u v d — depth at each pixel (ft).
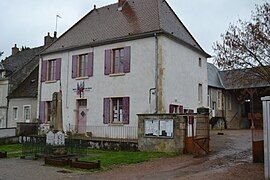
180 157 47.29
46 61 83.71
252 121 42.50
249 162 40.73
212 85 111.24
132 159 45.73
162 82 63.16
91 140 61.62
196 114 51.62
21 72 106.01
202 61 82.02
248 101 123.13
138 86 65.87
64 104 78.02
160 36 64.54
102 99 71.31
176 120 51.31
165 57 64.69
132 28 70.59
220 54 62.80
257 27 54.80
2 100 103.09
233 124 119.96
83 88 74.90
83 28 83.41
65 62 79.56
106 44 72.08
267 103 30.89
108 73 70.74
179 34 73.15
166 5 78.33
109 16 81.25
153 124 53.72
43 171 38.40
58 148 48.88
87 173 37.09
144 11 74.43
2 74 105.81
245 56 55.83
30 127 80.02
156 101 62.90
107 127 69.41
